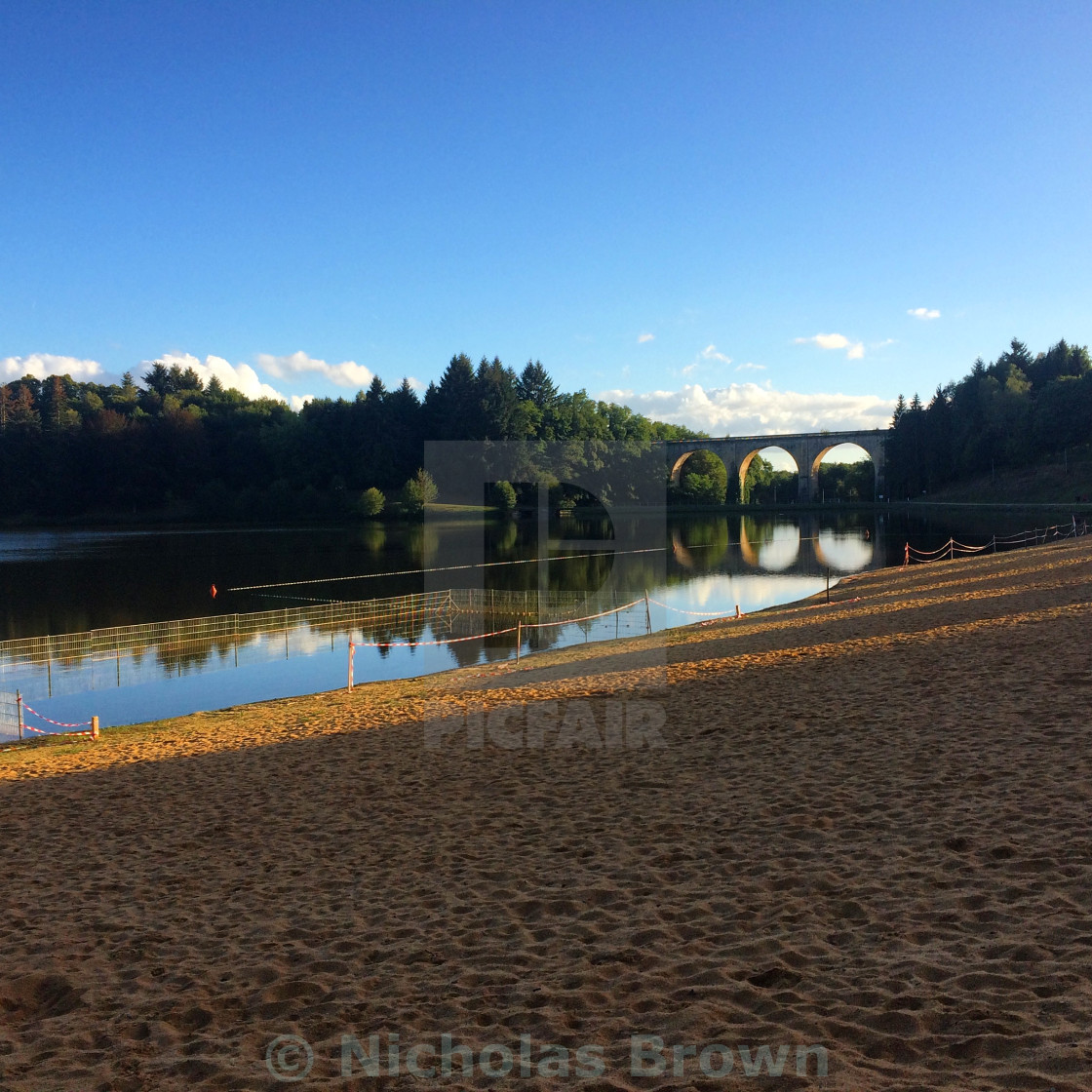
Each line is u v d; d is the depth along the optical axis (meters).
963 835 6.18
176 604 32.56
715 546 53.69
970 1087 3.31
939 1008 3.97
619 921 5.53
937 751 8.42
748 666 15.12
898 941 4.76
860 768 8.24
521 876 6.57
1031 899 5.02
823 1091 3.40
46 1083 4.13
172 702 18.17
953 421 102.06
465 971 5.05
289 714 15.15
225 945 5.79
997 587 22.81
